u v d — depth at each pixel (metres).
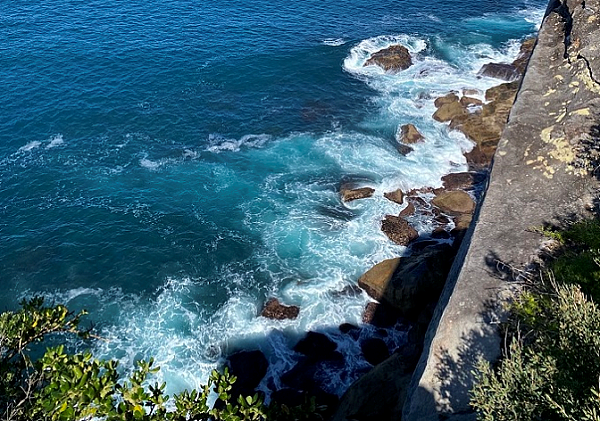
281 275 33.25
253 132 45.84
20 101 46.81
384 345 29.08
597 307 13.79
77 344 29.06
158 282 32.78
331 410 26.11
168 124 46.12
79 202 38.16
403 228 35.66
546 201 19.23
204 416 10.70
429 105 49.53
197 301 31.78
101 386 9.98
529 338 14.55
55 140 43.53
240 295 32.09
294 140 45.06
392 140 45.12
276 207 38.34
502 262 17.23
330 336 29.73
